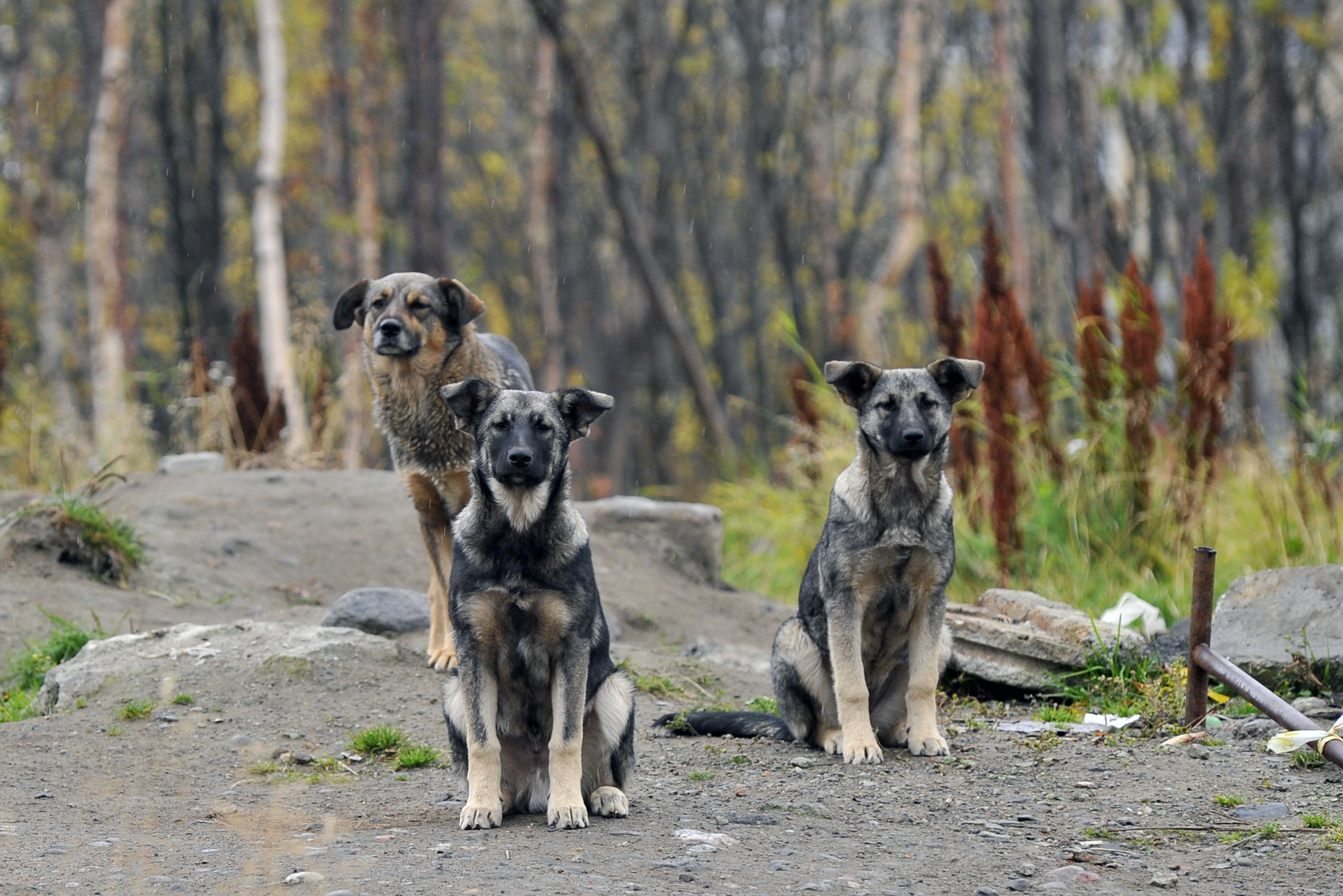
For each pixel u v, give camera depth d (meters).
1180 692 9.30
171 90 38.81
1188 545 13.16
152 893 5.34
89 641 10.26
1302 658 9.34
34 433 18.16
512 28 43.16
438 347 10.10
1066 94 31.25
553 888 5.37
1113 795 7.24
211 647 9.88
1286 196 31.31
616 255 47.28
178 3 38.94
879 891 5.52
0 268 41.53
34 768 7.85
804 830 6.59
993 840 6.43
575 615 6.59
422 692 9.51
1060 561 13.49
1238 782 7.40
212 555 13.52
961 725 9.33
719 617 14.10
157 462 19.50
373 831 6.53
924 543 8.10
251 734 8.65
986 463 14.84
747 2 38.69
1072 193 31.02
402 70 36.09
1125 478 13.53
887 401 8.09
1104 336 14.32
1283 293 31.53
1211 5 29.80
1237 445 15.05
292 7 36.19
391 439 10.38
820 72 31.66
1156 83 28.58
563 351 35.28
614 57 42.66
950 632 9.34
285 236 40.09
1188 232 29.14
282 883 5.48
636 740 8.84
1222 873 5.88
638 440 46.12
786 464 18.92
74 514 12.52
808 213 41.34
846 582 8.20
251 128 40.84
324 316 22.97
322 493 15.45
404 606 11.05
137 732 8.64
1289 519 13.03
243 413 19.03
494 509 6.59
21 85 36.19
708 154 44.16
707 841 6.24
